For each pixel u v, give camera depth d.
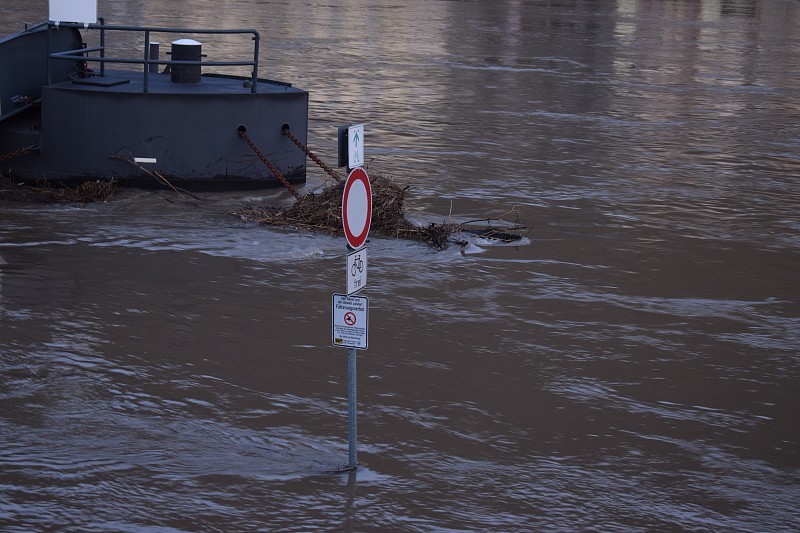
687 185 36.19
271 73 60.38
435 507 13.71
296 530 12.97
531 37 93.75
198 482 14.06
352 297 13.98
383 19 105.62
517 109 51.66
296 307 21.44
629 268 25.59
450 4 134.38
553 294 23.19
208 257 24.66
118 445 15.05
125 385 17.12
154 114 30.30
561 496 14.16
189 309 20.97
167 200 29.80
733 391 18.22
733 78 70.88
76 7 31.28
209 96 30.47
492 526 13.29
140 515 13.13
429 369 18.48
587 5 147.25
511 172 36.59
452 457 15.17
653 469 15.12
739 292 24.11
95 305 20.89
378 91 55.41
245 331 19.91
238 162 31.17
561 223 29.78
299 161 32.31
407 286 23.23
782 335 21.25
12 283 22.02
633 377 18.62
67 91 30.25
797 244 28.83
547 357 19.34
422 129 44.69
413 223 28.69
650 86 64.06
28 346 18.55
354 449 14.54
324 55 71.19
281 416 16.30
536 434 16.09
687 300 23.30
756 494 14.55
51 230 26.33
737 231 29.98
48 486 13.73
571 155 40.56
